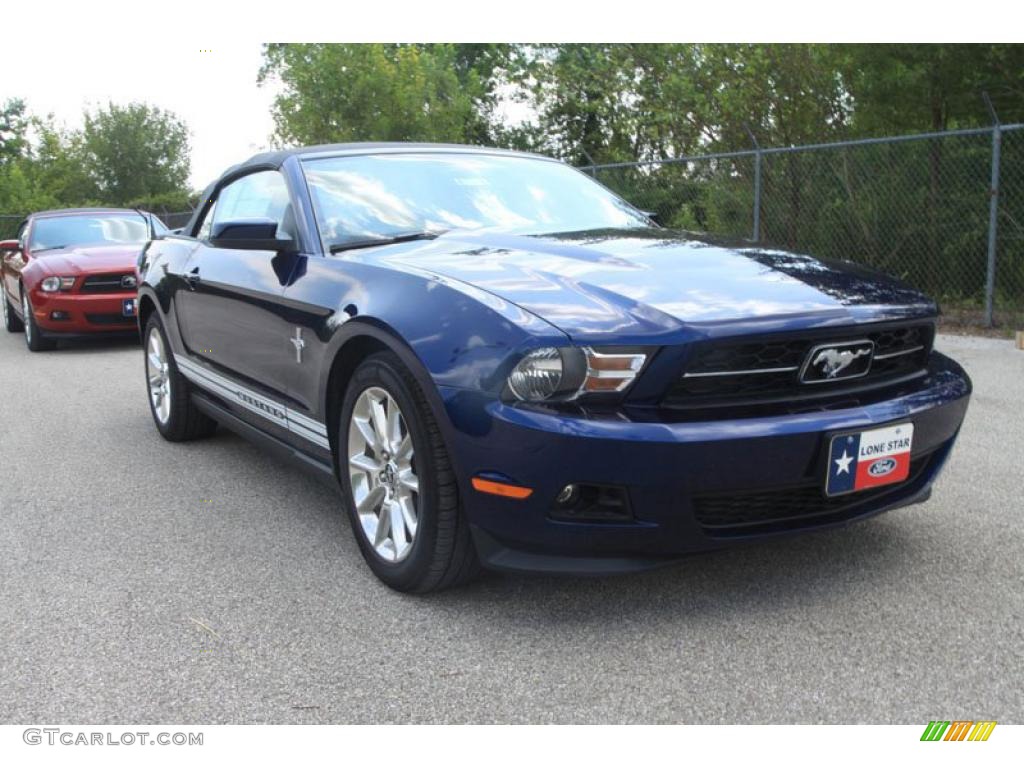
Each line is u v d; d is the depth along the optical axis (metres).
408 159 3.98
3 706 2.28
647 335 2.42
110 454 4.86
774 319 2.53
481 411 2.47
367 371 2.90
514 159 4.28
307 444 3.44
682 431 2.38
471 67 28.16
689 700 2.24
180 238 4.99
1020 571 2.94
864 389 2.70
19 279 9.51
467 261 2.98
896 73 9.85
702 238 3.43
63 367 8.23
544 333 2.43
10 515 3.82
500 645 2.54
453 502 2.66
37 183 38.09
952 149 9.37
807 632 2.56
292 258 3.50
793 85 12.12
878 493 2.77
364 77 20.52
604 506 2.44
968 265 9.43
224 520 3.70
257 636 2.63
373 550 2.98
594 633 2.60
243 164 4.46
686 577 2.95
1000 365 6.79
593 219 3.87
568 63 17.08
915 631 2.55
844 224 10.30
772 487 2.48
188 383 4.86
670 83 13.44
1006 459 4.25
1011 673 2.31
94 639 2.63
